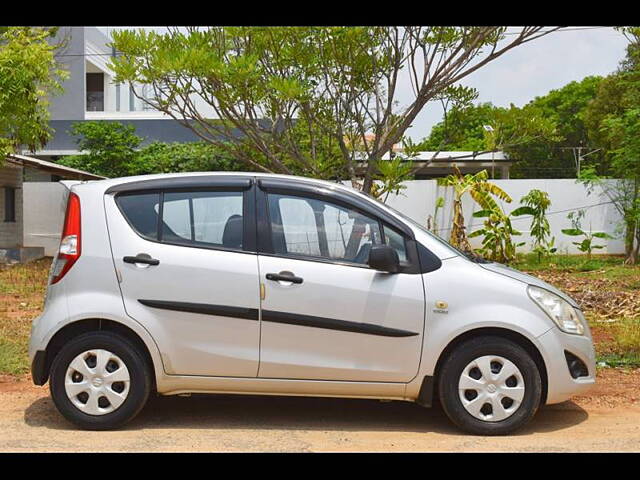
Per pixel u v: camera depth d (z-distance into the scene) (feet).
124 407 17.74
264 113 42.29
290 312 17.63
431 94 37.78
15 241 69.56
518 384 17.69
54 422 18.71
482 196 62.44
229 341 17.74
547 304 18.08
